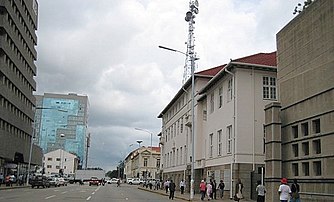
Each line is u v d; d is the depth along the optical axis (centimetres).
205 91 4300
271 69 3394
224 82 3719
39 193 3806
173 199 3550
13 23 6256
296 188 1980
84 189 5378
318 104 2034
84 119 16912
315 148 2059
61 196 3353
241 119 3344
